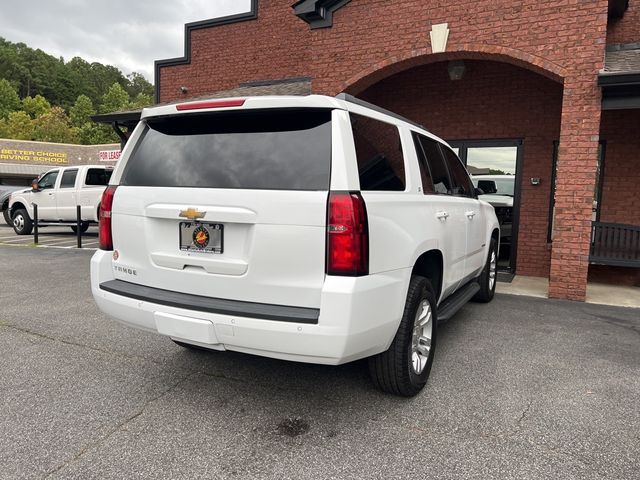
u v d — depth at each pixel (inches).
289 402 127.3
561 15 249.1
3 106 3408.0
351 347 101.3
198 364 152.6
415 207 129.1
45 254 397.1
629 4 307.6
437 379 144.6
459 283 183.5
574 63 248.2
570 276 257.8
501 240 346.9
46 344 170.6
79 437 108.7
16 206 574.6
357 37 296.2
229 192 107.7
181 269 115.3
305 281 102.2
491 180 345.4
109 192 129.7
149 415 119.4
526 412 123.7
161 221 118.3
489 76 336.8
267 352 104.4
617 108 245.6
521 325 206.1
